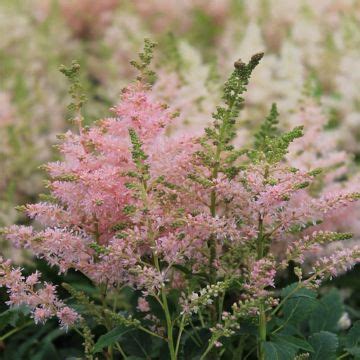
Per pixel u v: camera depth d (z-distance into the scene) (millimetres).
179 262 3875
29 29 11070
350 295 5906
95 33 13008
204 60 11070
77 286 5938
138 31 10797
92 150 4266
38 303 3973
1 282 3918
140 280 3807
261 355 4039
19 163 7406
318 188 5762
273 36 11805
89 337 4062
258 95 7992
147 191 3857
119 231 3918
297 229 3967
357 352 4160
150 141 4105
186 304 3738
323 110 7379
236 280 3980
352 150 8023
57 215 4086
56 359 5133
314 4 11539
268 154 3805
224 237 3969
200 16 12156
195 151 4082
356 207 5160
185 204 4055
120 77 9906
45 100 8570
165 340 3932
